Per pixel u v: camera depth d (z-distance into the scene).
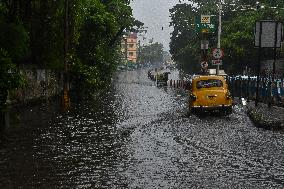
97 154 11.86
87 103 31.17
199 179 9.04
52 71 30.31
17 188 8.48
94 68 33.94
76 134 15.59
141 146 13.08
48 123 18.64
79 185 8.68
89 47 38.34
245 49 57.16
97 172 9.77
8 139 14.31
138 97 39.59
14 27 19.28
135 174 9.55
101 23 37.09
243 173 9.52
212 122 19.00
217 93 21.52
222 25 65.00
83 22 35.25
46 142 13.80
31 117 20.59
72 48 31.23
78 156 11.61
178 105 29.56
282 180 8.90
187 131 16.19
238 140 13.89
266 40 25.17
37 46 26.89
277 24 25.05
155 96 41.41
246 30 57.34
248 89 31.80
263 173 9.51
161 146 13.02
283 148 12.39
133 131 16.33
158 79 70.50
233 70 59.25
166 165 10.41
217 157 11.27
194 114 22.14
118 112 24.31
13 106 21.80
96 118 20.92
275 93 26.22
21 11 23.91
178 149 12.48
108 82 54.41
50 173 9.68
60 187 8.53
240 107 26.64
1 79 14.95
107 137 14.88
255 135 14.93
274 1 57.00
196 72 83.62
